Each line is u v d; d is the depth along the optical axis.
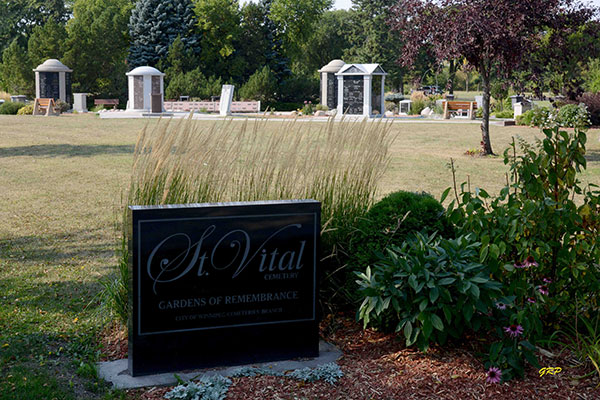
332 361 3.86
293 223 3.86
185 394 3.32
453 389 3.39
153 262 3.61
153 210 3.58
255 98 45.59
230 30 50.28
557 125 4.24
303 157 4.74
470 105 29.81
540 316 3.95
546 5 12.98
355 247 4.50
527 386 3.42
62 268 5.84
